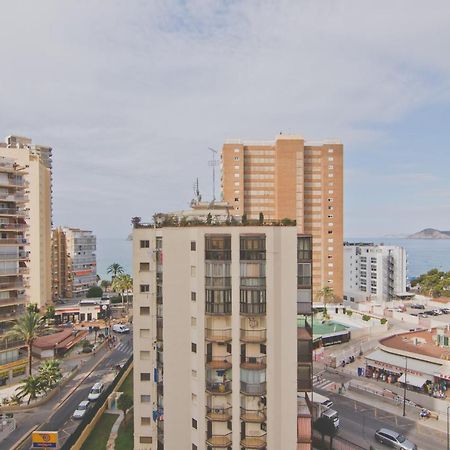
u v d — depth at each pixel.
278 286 34.59
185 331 37.03
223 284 34.97
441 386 60.88
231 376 35.06
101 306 124.38
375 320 111.06
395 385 65.62
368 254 168.50
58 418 55.81
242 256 34.84
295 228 34.88
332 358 78.81
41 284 115.88
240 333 34.91
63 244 152.25
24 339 67.88
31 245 114.00
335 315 121.38
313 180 135.62
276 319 34.56
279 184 132.75
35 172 114.88
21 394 61.97
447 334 72.12
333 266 134.88
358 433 49.69
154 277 40.03
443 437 48.94
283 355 34.62
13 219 72.94
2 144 135.12
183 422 36.94
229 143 132.75
